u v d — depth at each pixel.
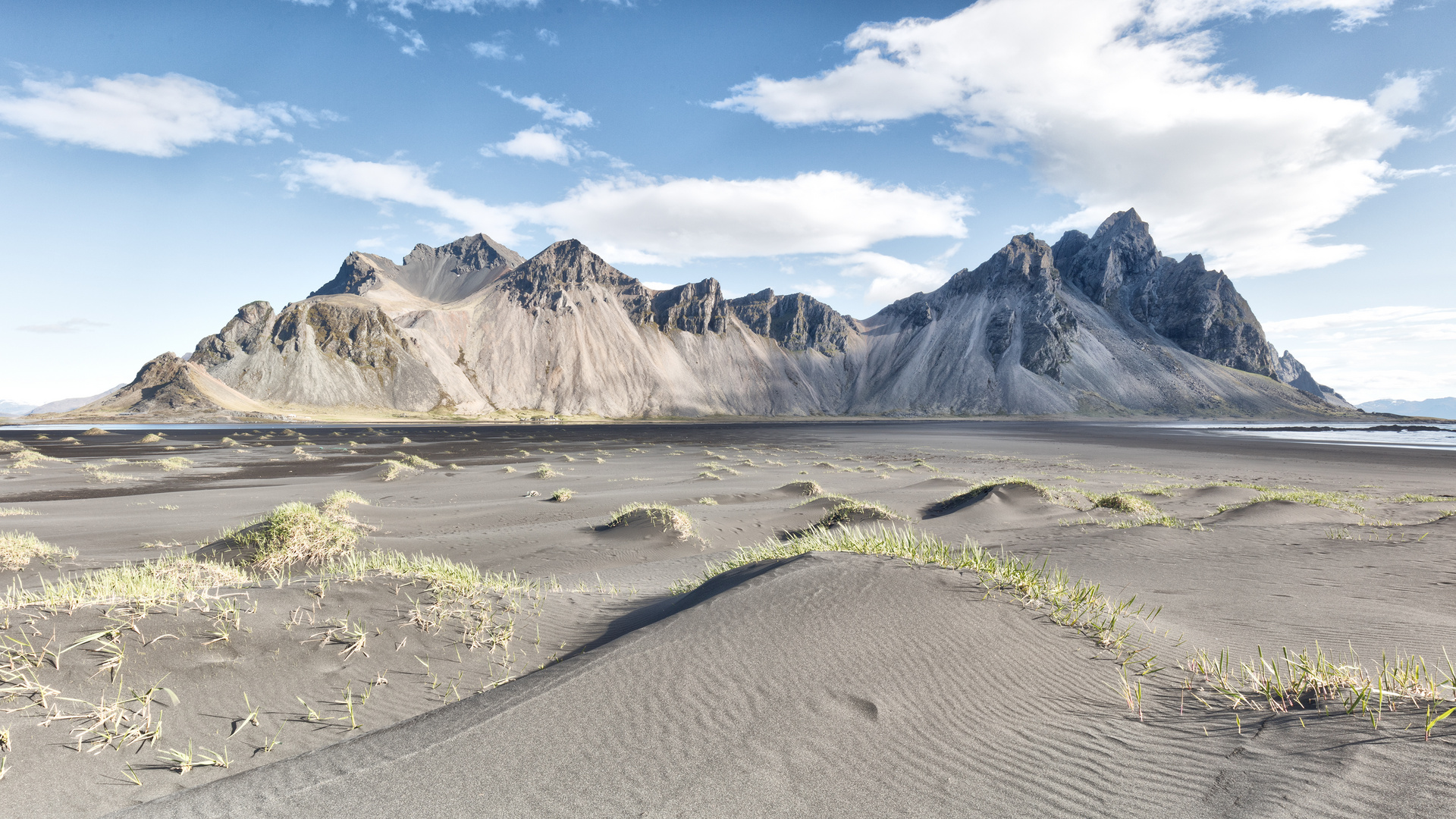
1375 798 2.87
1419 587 8.37
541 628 6.41
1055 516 18.64
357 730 4.26
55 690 3.96
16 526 17.14
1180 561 10.61
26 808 3.27
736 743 3.71
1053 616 6.04
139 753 3.78
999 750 3.72
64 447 59.38
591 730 3.85
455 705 4.38
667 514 16.53
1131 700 4.42
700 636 5.11
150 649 4.53
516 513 20.80
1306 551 11.00
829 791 3.29
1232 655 5.55
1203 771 3.37
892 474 39.16
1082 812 3.07
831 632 5.19
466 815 3.10
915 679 4.54
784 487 27.38
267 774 3.53
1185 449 68.19
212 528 17.08
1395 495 27.28
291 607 5.61
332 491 27.53
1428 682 4.11
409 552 13.77
